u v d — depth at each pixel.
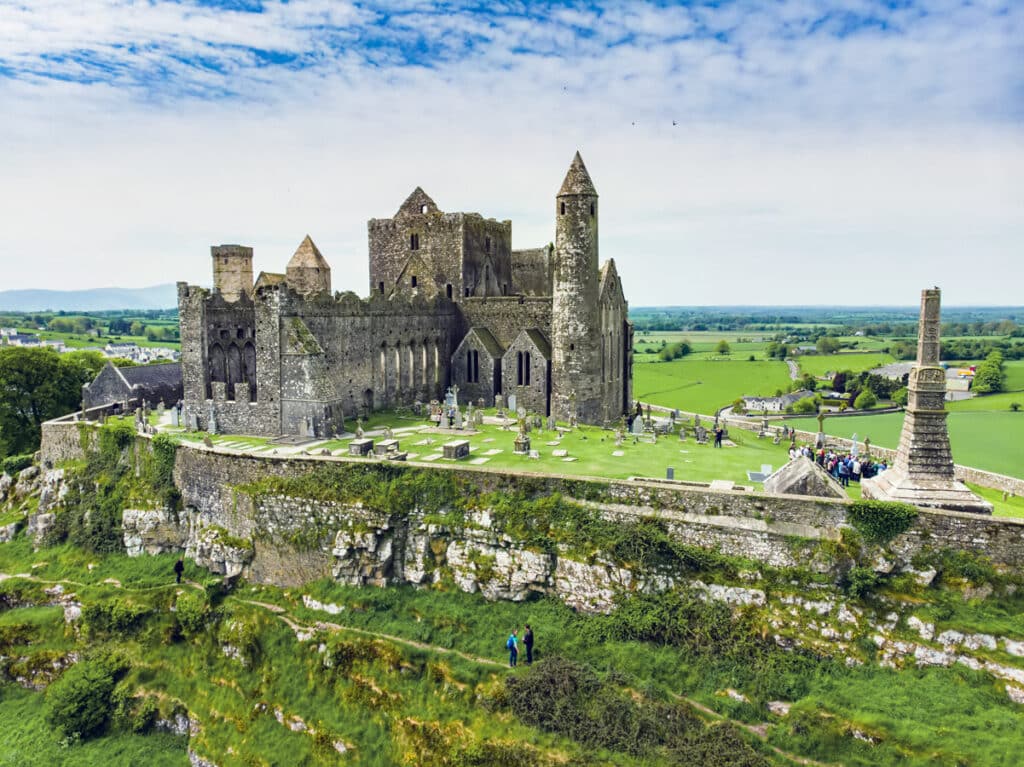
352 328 55.84
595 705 28.31
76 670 37.59
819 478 32.22
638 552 32.69
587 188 55.81
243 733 33.50
